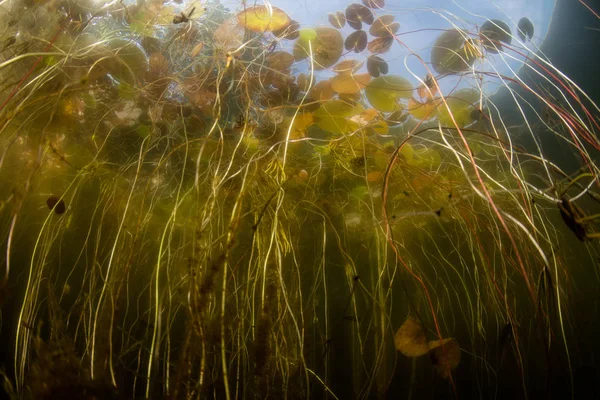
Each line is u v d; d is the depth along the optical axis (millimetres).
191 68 1094
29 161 1017
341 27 1136
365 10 1132
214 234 993
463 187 1073
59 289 1035
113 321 792
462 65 1114
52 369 677
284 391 851
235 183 1009
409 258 1096
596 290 1056
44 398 662
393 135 1170
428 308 1076
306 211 1117
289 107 1061
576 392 1016
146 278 1045
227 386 726
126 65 996
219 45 1066
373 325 1043
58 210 941
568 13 1240
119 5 1048
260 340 807
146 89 1046
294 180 1073
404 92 1093
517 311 1053
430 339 1055
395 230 1096
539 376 1031
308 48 1098
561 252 1073
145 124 1069
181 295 932
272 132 1075
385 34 1143
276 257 897
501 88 1305
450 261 1125
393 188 1112
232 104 1111
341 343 1068
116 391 695
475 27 1122
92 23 1073
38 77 890
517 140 1199
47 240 1009
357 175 1102
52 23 1005
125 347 932
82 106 1039
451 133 1127
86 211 1092
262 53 1037
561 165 1146
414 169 1087
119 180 1081
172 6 1092
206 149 1063
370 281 1104
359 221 1128
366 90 1084
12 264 1027
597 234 647
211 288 753
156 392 881
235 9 1128
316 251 1118
